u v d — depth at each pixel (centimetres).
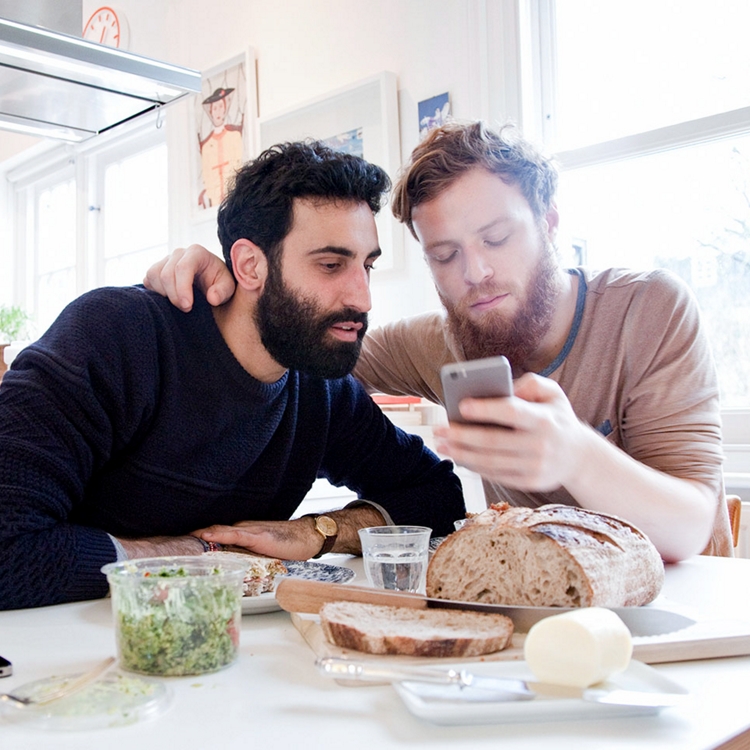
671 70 223
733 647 66
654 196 227
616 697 53
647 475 104
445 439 83
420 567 95
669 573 104
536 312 131
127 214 411
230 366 115
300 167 110
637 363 133
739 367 215
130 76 175
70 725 51
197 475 114
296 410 127
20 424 96
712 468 120
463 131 130
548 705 52
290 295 112
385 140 255
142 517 112
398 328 165
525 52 233
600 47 235
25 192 488
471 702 52
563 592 75
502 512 85
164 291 117
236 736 50
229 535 110
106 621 82
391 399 249
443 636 64
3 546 88
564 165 236
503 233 126
